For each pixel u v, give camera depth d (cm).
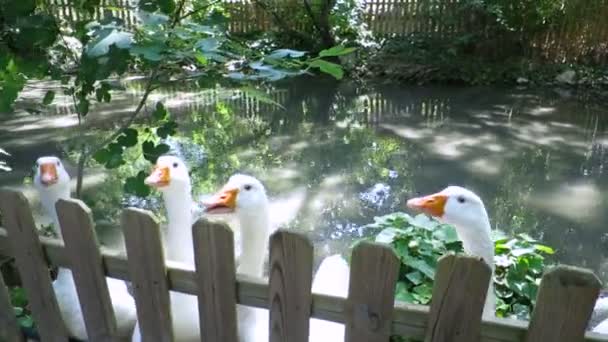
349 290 125
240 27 1055
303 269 128
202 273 141
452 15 1109
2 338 183
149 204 430
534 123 729
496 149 611
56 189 219
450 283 116
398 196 473
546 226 417
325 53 165
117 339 164
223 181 499
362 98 888
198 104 802
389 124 723
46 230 286
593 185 503
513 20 1065
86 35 179
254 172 529
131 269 149
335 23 1138
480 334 118
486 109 813
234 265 136
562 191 488
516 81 1002
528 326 113
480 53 1088
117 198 441
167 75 241
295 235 126
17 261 166
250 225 187
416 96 909
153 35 156
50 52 209
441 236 254
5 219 160
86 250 153
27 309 197
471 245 195
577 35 1052
